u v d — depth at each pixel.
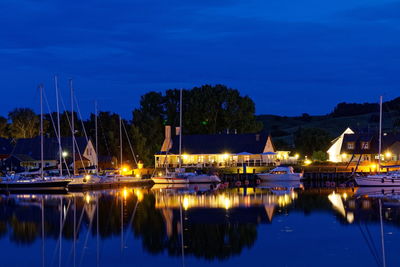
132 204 62.34
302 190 82.94
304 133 138.50
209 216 51.31
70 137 125.06
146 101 147.38
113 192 80.75
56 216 53.38
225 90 142.50
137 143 119.44
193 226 45.91
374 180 87.38
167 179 97.00
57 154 119.88
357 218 49.50
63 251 37.81
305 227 44.81
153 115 146.12
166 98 146.88
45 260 35.44
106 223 48.56
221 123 143.50
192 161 120.94
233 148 119.94
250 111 144.12
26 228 46.66
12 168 116.44
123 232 44.00
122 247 38.66
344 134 130.12
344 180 107.44
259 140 120.44
